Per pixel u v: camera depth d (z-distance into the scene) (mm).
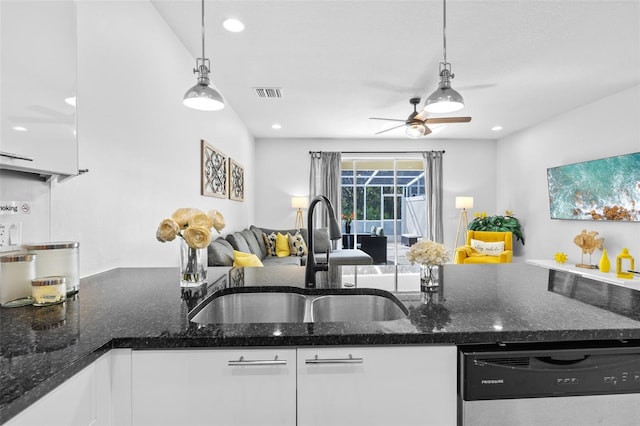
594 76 3350
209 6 2182
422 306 1053
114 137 1751
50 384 587
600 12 2277
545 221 5016
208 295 1213
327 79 3393
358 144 6250
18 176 1164
